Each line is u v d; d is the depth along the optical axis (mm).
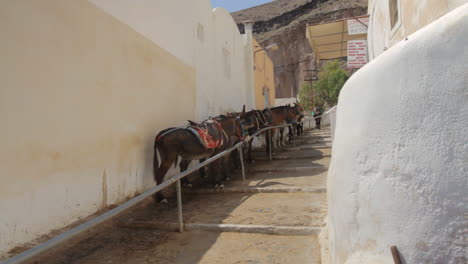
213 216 4766
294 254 3395
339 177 2049
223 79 11695
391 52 1682
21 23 3439
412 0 5008
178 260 3428
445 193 1309
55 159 3875
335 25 12992
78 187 4277
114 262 3404
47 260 3410
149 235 4199
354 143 1863
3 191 3193
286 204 5176
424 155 1400
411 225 1397
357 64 10961
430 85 1429
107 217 2545
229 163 9281
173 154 5766
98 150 4703
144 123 6066
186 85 8219
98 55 4727
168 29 7309
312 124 23484
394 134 1553
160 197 5723
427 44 1469
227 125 7301
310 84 35375
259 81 18172
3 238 3182
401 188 1471
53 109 3855
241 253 3512
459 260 1242
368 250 1636
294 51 55656
